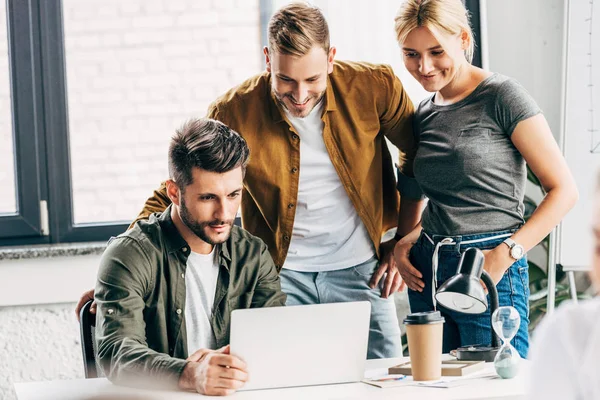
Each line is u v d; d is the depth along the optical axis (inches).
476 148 94.3
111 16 135.3
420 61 95.3
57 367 129.0
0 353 128.1
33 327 128.8
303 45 93.7
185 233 83.9
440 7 93.4
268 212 105.3
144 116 135.9
